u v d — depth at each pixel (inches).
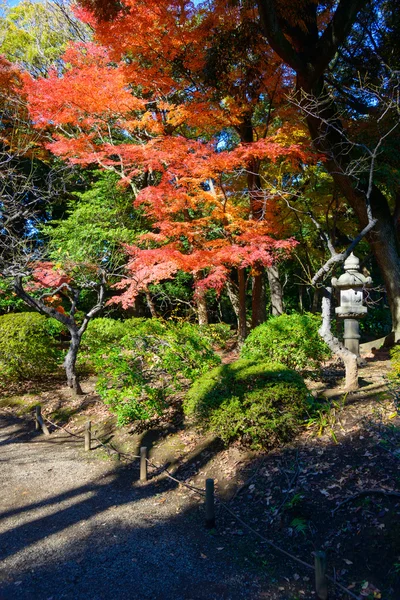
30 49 535.5
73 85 331.3
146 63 367.6
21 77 400.5
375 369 294.2
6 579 127.4
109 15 298.2
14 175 360.5
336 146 343.9
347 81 403.9
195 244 367.2
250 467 181.3
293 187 433.4
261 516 151.8
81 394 328.8
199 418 195.2
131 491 188.2
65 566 133.2
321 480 157.9
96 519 163.2
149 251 323.9
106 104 345.7
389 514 132.6
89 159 361.7
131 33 313.6
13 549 143.6
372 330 594.2
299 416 193.8
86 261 350.9
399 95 279.7
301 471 166.1
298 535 137.6
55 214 673.0
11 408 316.2
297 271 685.3
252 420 182.1
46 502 179.3
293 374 199.2
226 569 129.3
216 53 316.2
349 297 311.0
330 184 426.0
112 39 318.3
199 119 333.7
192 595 118.4
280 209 398.0
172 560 134.8
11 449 246.1
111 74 343.3
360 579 116.2
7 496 185.6
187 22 339.9
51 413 300.7
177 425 243.1
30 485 196.4
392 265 391.9
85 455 232.4
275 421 181.5
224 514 159.8
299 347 267.6
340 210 448.1
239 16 310.0
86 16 332.5
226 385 197.9
